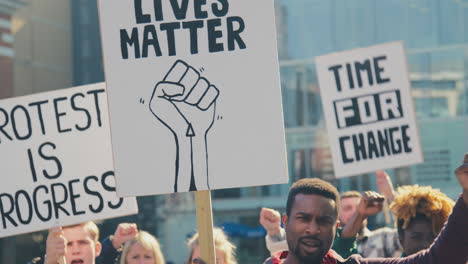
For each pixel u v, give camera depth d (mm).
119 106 4074
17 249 31812
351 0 34438
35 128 5512
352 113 7246
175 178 4012
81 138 5477
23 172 5496
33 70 37500
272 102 4008
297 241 3537
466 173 3236
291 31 34969
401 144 7121
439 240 3441
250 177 3988
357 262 3576
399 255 6340
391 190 7012
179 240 33562
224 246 6086
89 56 39406
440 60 33219
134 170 4039
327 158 33688
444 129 32312
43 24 38125
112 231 26203
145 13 4105
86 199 5418
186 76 4062
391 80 7219
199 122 4035
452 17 33281
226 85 4039
